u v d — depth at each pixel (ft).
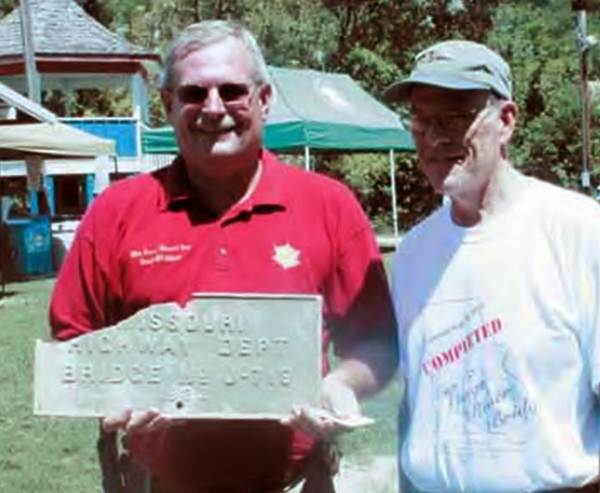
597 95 122.83
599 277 9.29
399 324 10.26
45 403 9.98
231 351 9.98
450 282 9.78
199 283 10.51
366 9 131.34
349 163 106.63
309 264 10.64
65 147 64.59
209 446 10.57
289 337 9.96
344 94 70.08
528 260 9.48
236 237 10.57
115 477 10.96
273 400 9.96
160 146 68.69
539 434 9.39
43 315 48.93
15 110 66.49
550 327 9.38
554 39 133.90
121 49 108.37
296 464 10.82
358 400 10.75
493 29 131.23
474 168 9.65
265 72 10.72
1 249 68.03
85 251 10.77
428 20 130.00
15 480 22.00
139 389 9.98
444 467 9.76
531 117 122.42
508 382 9.48
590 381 9.38
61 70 107.24
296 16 135.13
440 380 9.79
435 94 9.62
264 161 10.85
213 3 143.64
